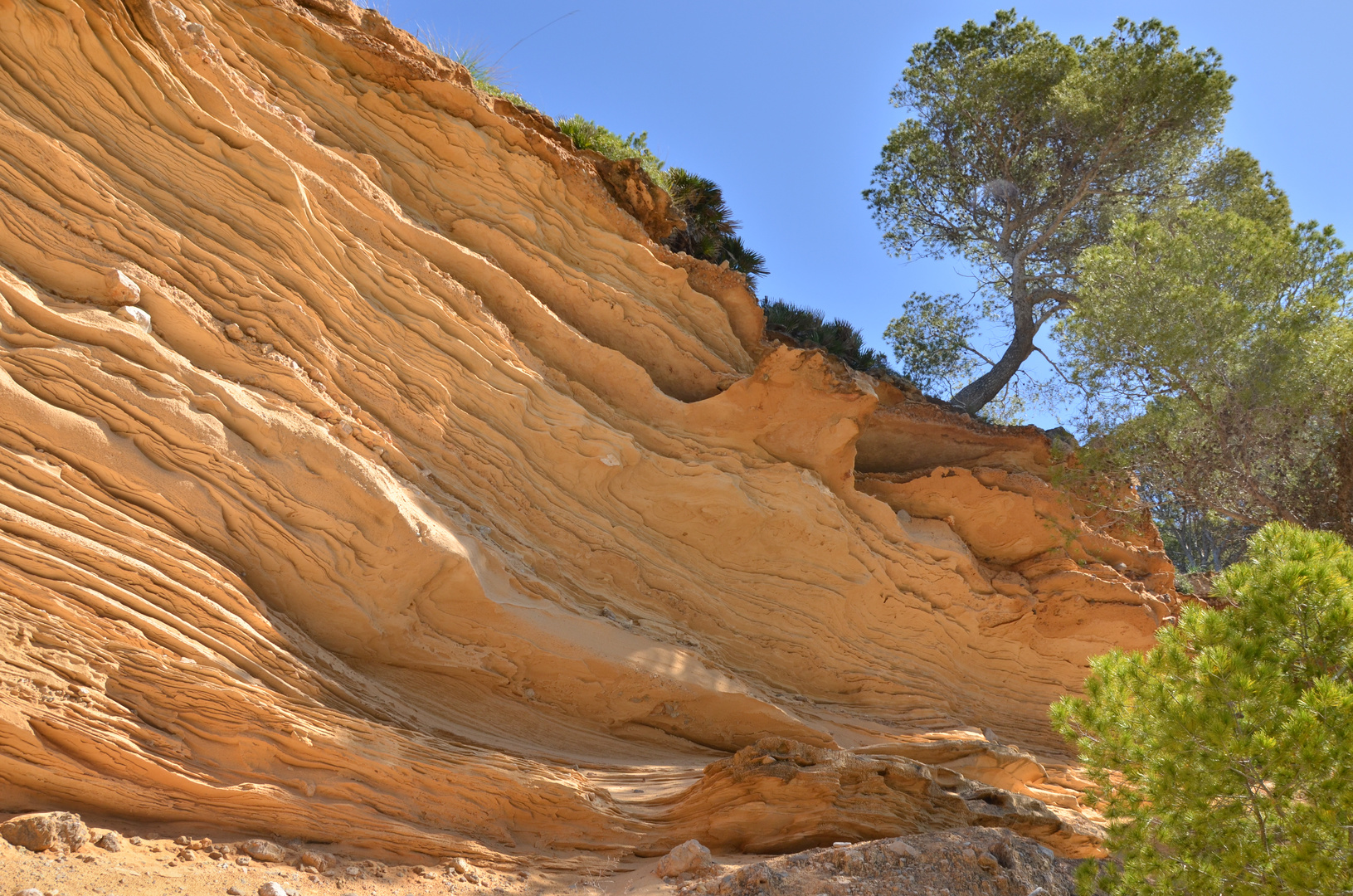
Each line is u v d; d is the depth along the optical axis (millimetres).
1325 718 5141
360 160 9172
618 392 10438
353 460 7477
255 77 8805
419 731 7332
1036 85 20312
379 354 8469
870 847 6551
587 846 6770
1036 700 12445
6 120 6746
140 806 5586
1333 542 5883
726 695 8914
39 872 4699
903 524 12297
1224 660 5562
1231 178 20219
